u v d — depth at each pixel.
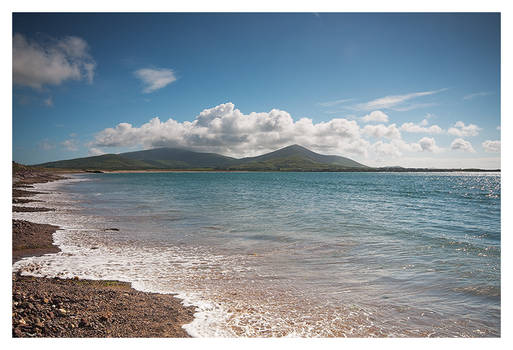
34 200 32.53
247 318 6.99
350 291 8.63
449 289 8.77
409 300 8.06
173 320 6.79
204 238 15.23
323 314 7.25
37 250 12.71
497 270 10.33
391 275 9.91
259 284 9.12
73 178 106.38
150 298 7.92
